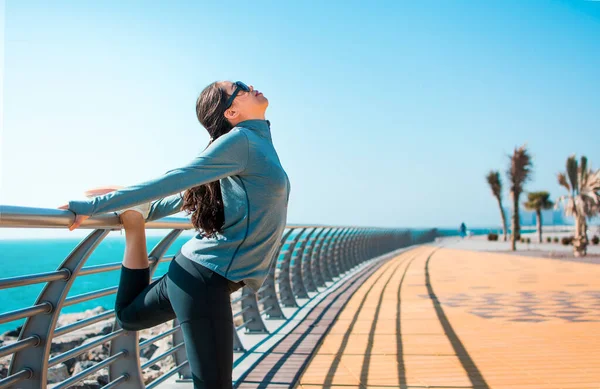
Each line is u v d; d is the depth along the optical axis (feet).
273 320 21.11
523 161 85.10
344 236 45.75
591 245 104.01
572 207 65.41
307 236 29.09
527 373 12.68
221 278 5.75
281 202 6.04
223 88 6.45
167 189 5.23
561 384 11.76
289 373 12.75
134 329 6.55
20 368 6.66
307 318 21.42
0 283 5.67
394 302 25.79
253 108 6.48
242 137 5.82
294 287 28.60
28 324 6.73
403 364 13.64
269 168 5.90
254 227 5.84
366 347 15.78
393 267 50.26
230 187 5.90
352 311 23.11
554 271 43.04
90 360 21.65
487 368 13.16
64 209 5.14
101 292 7.77
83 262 6.79
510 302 25.27
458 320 20.42
